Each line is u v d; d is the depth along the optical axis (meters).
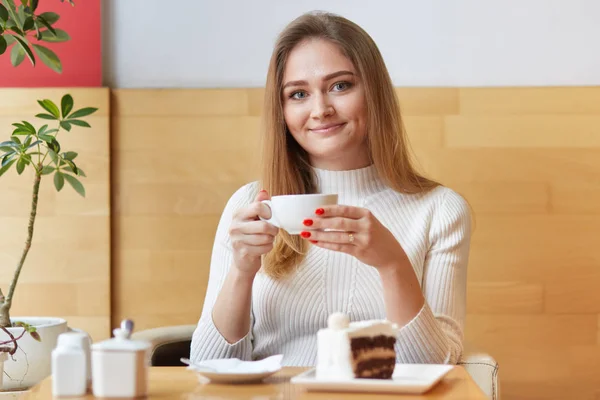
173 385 1.23
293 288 1.85
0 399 1.79
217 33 2.59
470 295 2.54
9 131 2.51
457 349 1.66
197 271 2.56
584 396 2.54
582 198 2.54
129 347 1.12
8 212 2.52
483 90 2.54
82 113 2.17
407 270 1.52
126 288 2.56
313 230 1.43
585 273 2.54
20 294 2.52
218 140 2.55
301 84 1.87
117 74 2.59
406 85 2.58
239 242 1.57
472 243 2.54
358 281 1.84
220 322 1.66
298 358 1.82
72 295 2.52
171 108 2.54
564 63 2.58
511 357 2.54
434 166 2.54
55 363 1.14
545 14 2.58
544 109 2.54
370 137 1.92
